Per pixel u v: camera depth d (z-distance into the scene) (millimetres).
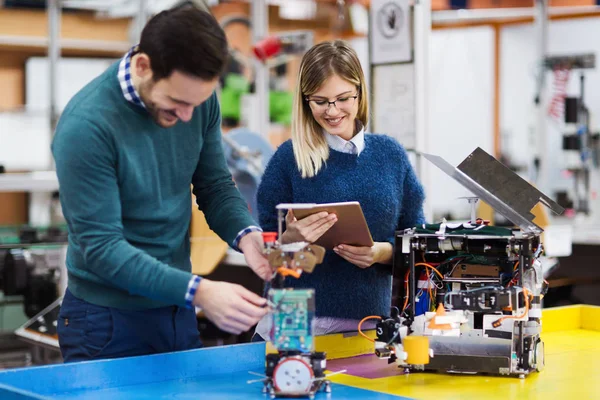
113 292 1940
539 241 1950
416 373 1882
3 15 5762
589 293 4586
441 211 6316
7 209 5762
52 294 4004
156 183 1920
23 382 1662
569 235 4172
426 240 1942
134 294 1937
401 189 2342
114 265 1729
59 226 4637
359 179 2273
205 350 1865
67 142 1771
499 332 1852
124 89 1819
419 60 3514
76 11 5898
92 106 1806
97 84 1858
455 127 6586
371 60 3689
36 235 4238
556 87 5906
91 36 5996
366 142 2314
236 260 3977
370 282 2312
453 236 1914
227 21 6301
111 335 1944
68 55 5953
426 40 3520
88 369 1727
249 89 6035
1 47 5820
